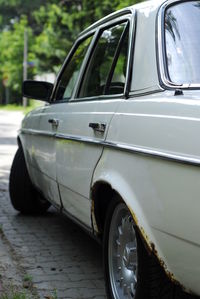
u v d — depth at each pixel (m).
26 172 6.55
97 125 3.81
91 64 4.67
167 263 2.93
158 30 3.55
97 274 4.68
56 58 40.00
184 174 2.73
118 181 3.39
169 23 3.59
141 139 3.16
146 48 3.59
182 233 2.75
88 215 4.05
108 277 3.75
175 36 3.52
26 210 6.80
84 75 4.75
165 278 3.11
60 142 4.70
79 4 35.34
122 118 3.49
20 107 57.34
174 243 2.83
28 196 6.63
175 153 2.80
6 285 4.34
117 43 4.14
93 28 4.95
